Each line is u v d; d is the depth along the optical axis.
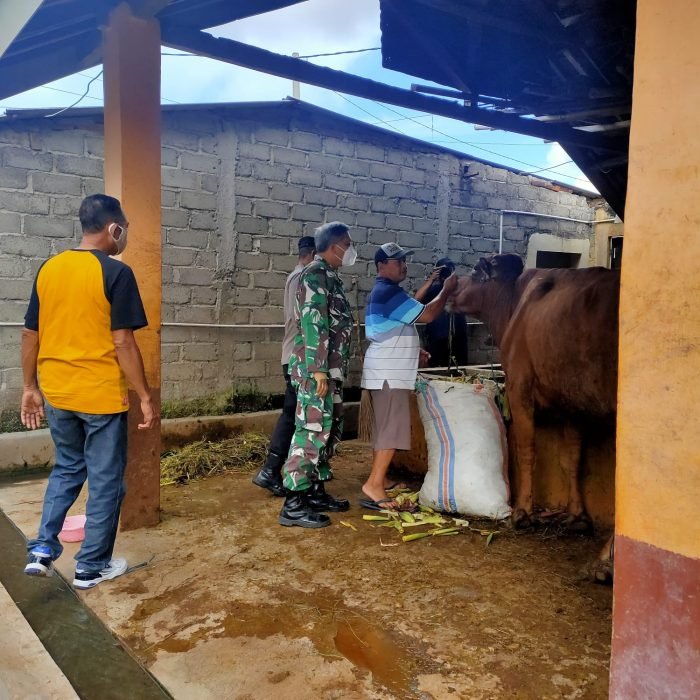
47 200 4.86
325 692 2.01
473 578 2.82
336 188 6.29
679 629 1.22
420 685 2.04
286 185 5.96
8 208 4.73
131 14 3.18
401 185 6.74
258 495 4.08
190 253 5.50
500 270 3.68
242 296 5.79
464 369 5.08
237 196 5.70
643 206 1.24
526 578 2.82
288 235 6.01
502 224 7.64
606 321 2.91
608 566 2.74
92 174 5.02
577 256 8.52
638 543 1.27
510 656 2.20
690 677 1.21
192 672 2.12
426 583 2.77
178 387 5.50
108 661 2.22
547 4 2.90
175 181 5.39
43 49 3.78
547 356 3.16
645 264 1.24
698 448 1.17
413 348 3.67
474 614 2.50
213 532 3.39
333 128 6.22
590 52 3.37
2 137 4.67
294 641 2.30
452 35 3.38
